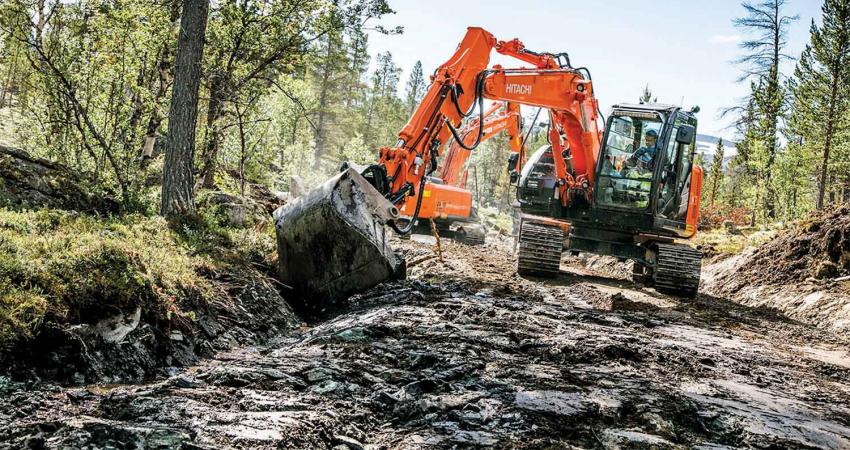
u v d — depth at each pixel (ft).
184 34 29.58
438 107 32.42
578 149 40.60
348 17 39.50
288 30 38.88
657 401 14.82
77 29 34.83
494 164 232.12
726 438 13.23
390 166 30.32
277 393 13.65
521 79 38.22
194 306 19.61
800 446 12.95
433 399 13.60
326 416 12.20
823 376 20.81
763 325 31.27
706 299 39.22
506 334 20.80
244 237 29.19
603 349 19.35
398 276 29.71
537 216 45.11
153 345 16.56
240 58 39.40
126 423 11.20
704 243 64.28
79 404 12.55
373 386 14.67
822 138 93.61
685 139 38.19
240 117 39.91
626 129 39.63
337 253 26.84
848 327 31.50
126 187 30.53
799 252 44.65
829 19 91.04
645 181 39.40
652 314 30.66
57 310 14.98
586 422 13.09
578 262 64.85
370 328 20.27
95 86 33.58
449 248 55.47
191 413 11.99
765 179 96.07
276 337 22.26
